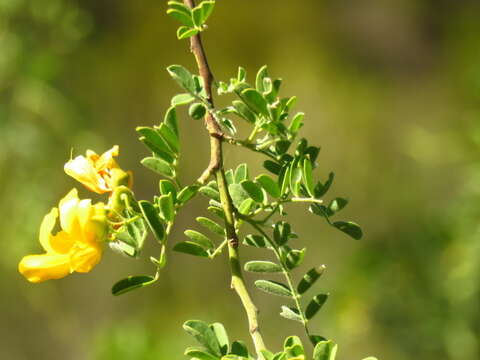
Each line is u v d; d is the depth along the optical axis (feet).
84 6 2.52
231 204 0.93
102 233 0.90
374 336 1.94
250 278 2.44
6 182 2.03
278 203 0.93
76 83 2.35
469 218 1.82
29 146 2.00
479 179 1.83
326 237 2.49
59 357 2.51
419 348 1.88
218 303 2.52
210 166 0.94
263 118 0.94
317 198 0.95
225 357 0.86
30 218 2.02
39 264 0.89
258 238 0.94
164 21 2.70
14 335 2.49
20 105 1.99
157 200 0.92
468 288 1.79
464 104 2.42
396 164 2.63
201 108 0.94
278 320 2.40
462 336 1.81
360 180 2.65
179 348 1.78
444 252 1.87
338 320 1.97
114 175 0.94
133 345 1.75
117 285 0.88
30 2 1.94
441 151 1.97
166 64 2.69
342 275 2.02
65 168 0.94
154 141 0.93
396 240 1.97
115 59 2.58
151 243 2.56
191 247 0.92
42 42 1.99
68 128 2.04
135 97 2.63
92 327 2.52
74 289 2.53
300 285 0.92
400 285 1.92
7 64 1.95
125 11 2.64
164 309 2.53
